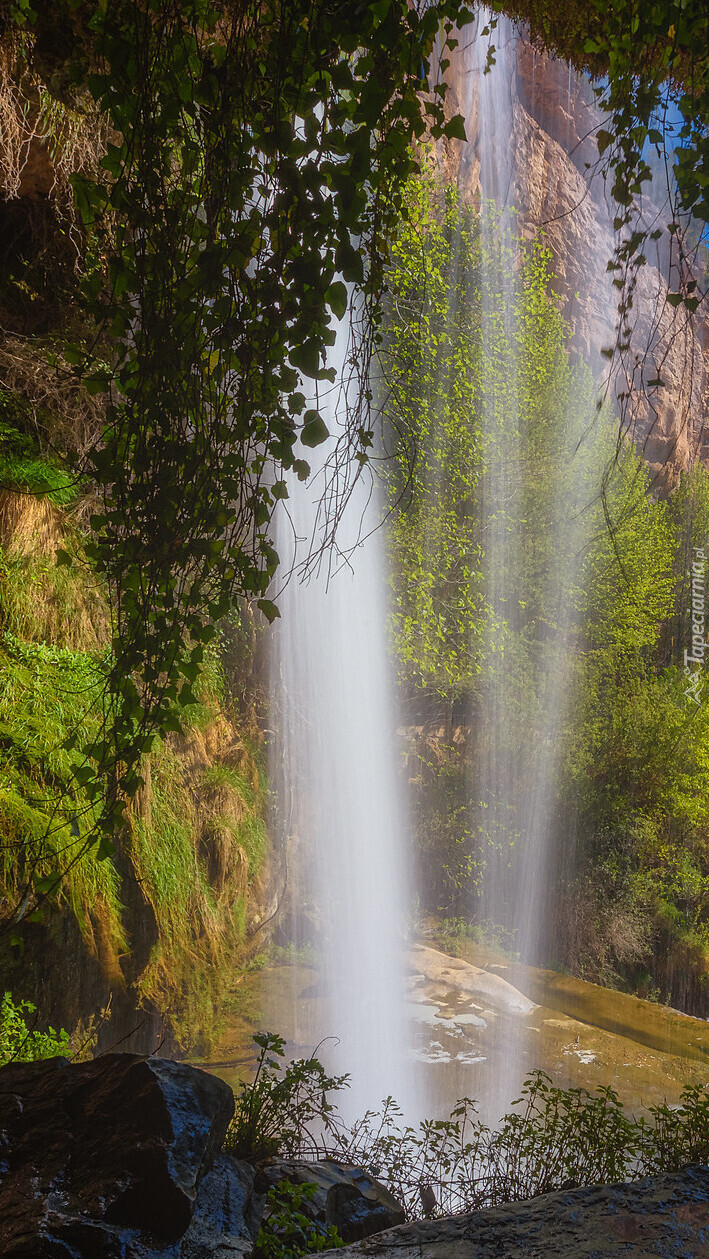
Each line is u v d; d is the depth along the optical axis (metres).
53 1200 2.28
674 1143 3.30
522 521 12.72
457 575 12.12
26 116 4.73
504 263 12.46
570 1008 9.41
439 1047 7.52
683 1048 8.35
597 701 13.20
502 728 12.46
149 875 6.88
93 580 6.39
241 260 1.84
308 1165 3.09
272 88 1.81
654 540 14.02
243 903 8.80
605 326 19.11
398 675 11.92
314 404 6.35
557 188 18.91
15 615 5.96
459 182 13.75
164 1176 2.34
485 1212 2.18
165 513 1.94
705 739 13.20
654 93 1.97
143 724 2.07
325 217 1.81
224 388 1.97
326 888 10.56
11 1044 4.45
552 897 12.59
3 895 4.98
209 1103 2.67
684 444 17.20
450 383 11.02
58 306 6.06
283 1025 7.68
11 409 6.29
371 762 11.75
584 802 12.77
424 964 9.80
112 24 1.81
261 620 10.35
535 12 3.52
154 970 6.86
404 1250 2.04
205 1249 2.29
